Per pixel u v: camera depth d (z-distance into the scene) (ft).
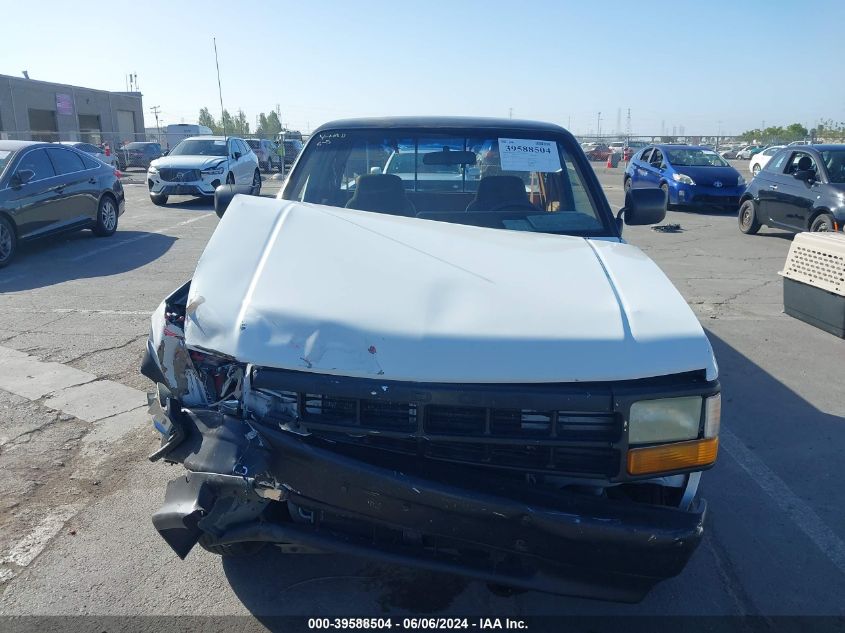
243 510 7.86
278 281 8.50
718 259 35.35
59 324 21.81
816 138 184.24
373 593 9.68
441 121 14.03
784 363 19.65
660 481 8.05
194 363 8.41
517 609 9.44
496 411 7.51
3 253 30.35
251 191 13.38
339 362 7.58
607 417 7.54
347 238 9.43
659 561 7.39
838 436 15.11
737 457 14.12
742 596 9.89
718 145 207.00
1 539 10.76
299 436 7.66
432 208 13.32
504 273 8.80
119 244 36.81
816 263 22.86
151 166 55.93
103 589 9.66
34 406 15.62
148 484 12.48
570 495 7.49
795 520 11.89
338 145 13.94
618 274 9.09
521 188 13.43
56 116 146.92
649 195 12.77
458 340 7.56
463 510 7.30
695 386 7.60
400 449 7.66
